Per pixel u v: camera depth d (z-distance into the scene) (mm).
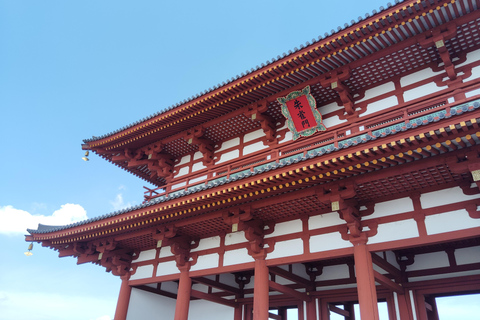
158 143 18312
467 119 7285
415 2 10555
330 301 13312
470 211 8797
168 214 12820
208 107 15555
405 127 7906
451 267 11469
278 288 12016
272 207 11344
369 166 9000
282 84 14094
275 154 14828
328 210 11164
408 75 12844
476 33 11375
